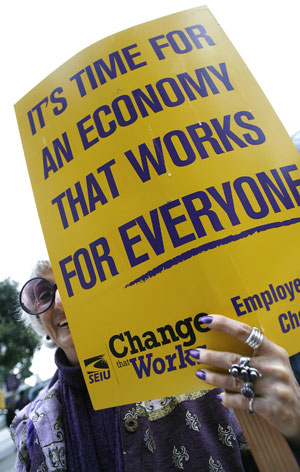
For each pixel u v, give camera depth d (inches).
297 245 27.7
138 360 28.0
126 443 36.8
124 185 30.2
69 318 31.1
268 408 22.6
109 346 29.1
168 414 38.2
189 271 26.7
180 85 32.0
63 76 36.9
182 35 34.6
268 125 30.9
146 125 31.0
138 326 28.0
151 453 36.2
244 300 25.7
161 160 29.5
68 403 42.8
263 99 31.8
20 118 39.1
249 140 29.9
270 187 28.7
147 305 27.8
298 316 26.1
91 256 30.8
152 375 27.3
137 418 38.3
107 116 32.8
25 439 44.2
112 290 29.4
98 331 29.6
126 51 34.5
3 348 555.8
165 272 27.4
